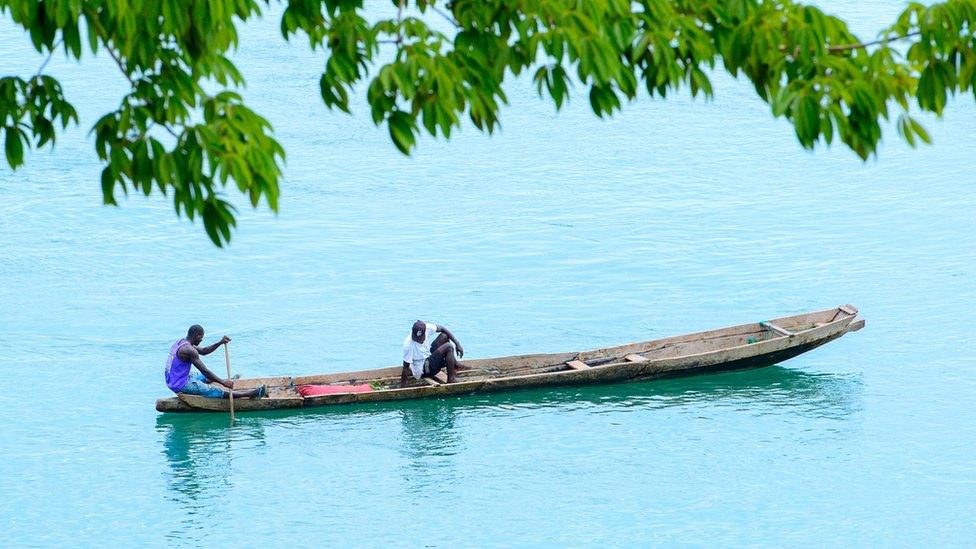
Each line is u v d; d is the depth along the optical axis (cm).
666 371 8450
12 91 2175
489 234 12200
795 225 12419
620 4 2125
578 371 8294
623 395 8294
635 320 9725
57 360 8906
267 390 8038
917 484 6925
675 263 11206
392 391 8025
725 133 16325
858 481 6975
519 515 6619
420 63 2092
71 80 17500
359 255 11538
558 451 7431
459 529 6462
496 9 2123
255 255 11525
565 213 12950
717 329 8788
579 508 6688
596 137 16188
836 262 11162
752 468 7162
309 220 12681
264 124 2031
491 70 2150
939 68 2103
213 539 6366
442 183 14175
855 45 2159
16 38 19238
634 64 2147
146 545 6275
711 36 2211
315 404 7988
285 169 14525
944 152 15088
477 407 8081
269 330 9544
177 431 7712
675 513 6625
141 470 7175
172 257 11469
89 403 8144
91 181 13825
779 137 16100
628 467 7200
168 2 1934
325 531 6444
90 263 11231
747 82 18875
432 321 9731
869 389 8338
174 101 2019
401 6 2212
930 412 7925
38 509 6669
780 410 8006
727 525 6469
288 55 19075
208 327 9638
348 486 6981
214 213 2017
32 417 7900
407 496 6850
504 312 9938
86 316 9856
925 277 10712
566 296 10325
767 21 2102
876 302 10094
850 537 6309
